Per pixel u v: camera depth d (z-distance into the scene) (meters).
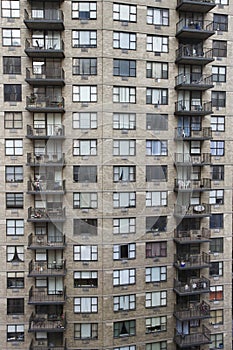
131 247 22.42
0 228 22.25
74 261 22.12
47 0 21.20
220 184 24.67
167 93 22.83
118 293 22.36
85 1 21.36
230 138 24.64
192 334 23.62
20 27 21.64
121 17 21.66
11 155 22.05
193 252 24.06
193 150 23.94
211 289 24.72
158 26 22.39
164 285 23.23
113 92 21.64
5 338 22.58
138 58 22.00
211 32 22.22
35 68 21.62
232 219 25.16
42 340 22.67
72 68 21.62
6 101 21.92
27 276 22.31
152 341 23.19
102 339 22.34
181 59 22.25
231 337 25.20
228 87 24.42
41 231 22.39
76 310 22.39
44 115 22.06
